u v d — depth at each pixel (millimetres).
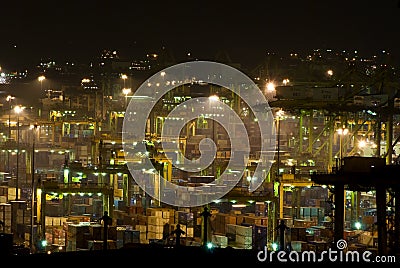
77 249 72625
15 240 80688
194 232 80500
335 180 59312
